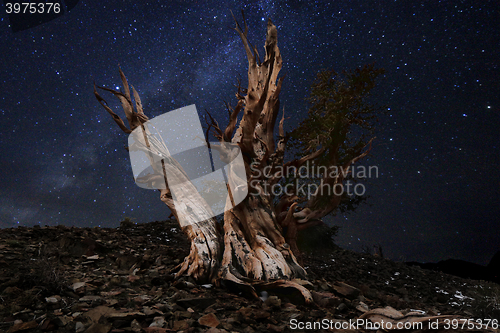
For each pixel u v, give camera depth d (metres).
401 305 5.95
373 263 12.10
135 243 8.49
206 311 4.12
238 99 7.93
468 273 14.63
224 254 6.09
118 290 4.57
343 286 6.11
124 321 3.37
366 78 7.97
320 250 10.70
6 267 4.92
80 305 3.74
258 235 6.59
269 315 4.15
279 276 5.68
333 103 8.01
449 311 6.03
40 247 6.38
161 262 6.64
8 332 3.00
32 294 3.86
